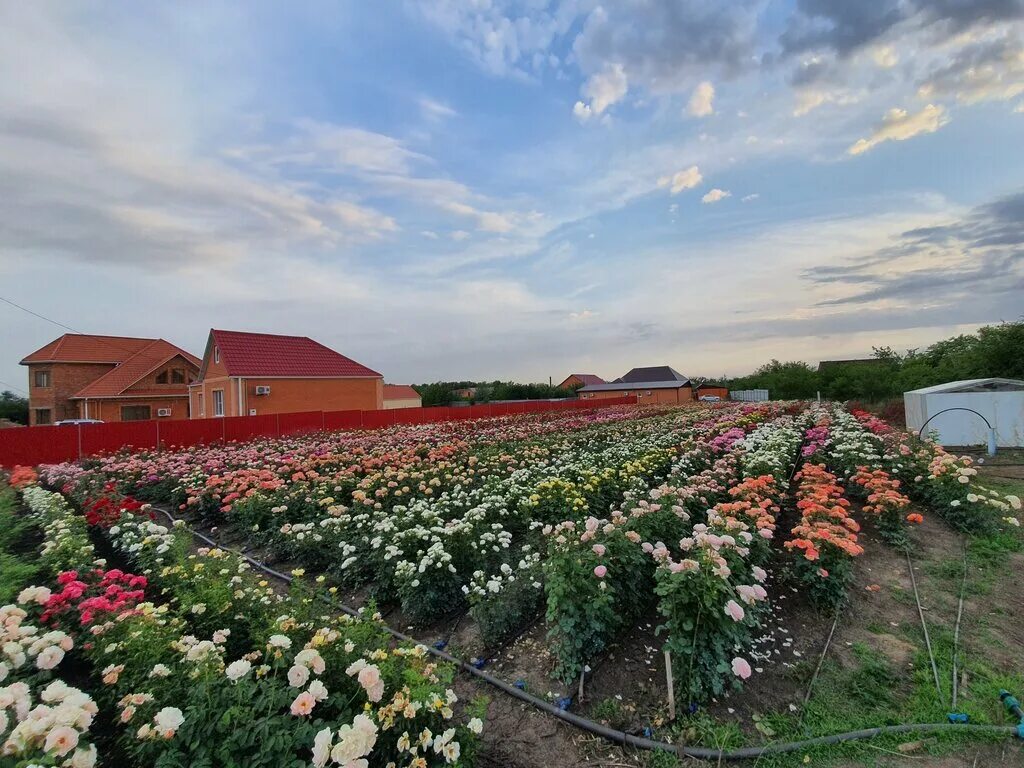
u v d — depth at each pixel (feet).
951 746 8.70
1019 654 11.27
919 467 22.34
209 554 13.48
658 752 8.85
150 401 104.83
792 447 28.76
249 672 7.55
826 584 13.25
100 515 19.08
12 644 7.51
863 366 94.32
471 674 11.55
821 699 10.10
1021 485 25.13
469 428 53.52
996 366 52.65
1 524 19.79
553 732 9.63
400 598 14.38
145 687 7.48
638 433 40.68
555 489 19.70
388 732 7.15
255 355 80.69
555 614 11.13
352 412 68.44
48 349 115.03
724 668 9.38
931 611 13.29
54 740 5.44
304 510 20.88
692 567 9.96
